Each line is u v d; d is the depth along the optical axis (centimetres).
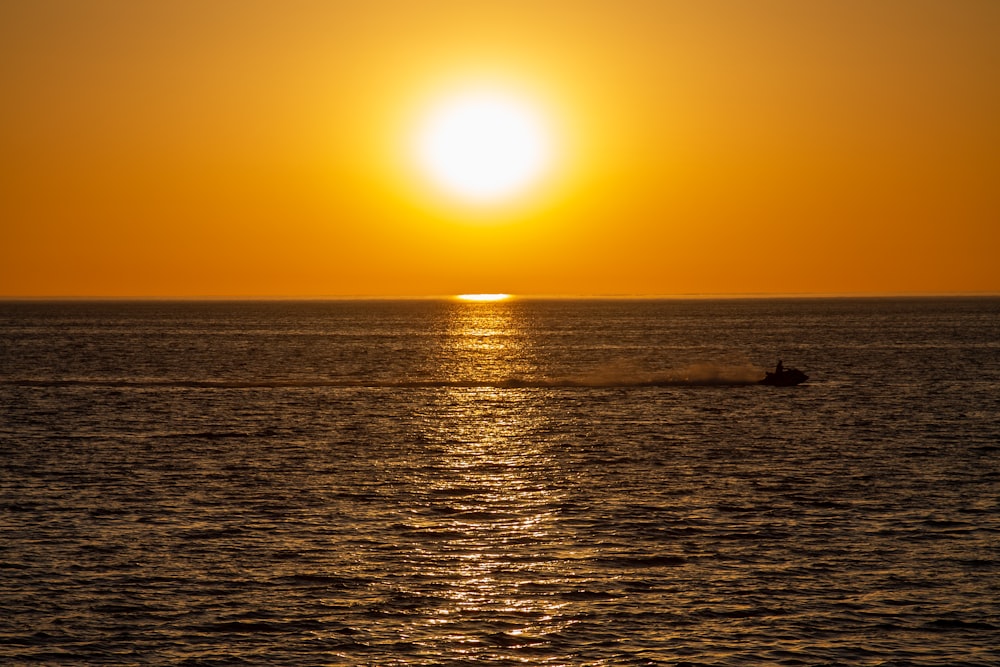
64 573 6725
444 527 7938
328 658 5472
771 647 5597
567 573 6775
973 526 7894
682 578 6669
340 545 7406
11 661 5412
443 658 5475
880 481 9612
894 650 5562
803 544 7412
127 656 5484
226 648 5584
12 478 9831
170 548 7294
